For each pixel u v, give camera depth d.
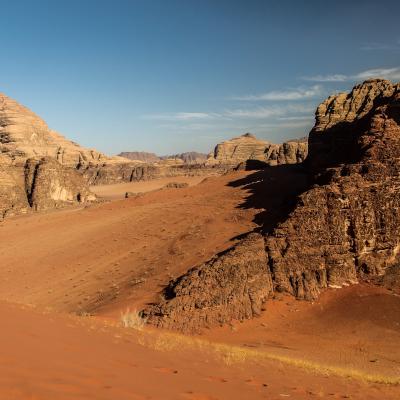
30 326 13.95
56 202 144.25
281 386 14.51
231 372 15.26
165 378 11.15
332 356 33.00
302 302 44.25
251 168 127.94
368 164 49.84
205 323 39.62
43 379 7.93
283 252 46.69
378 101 71.75
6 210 131.00
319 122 88.44
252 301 42.59
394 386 19.98
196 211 76.06
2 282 63.12
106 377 9.41
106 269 60.56
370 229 47.44
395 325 39.38
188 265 51.50
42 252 75.00
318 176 54.78
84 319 24.55
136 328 27.58
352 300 43.72
